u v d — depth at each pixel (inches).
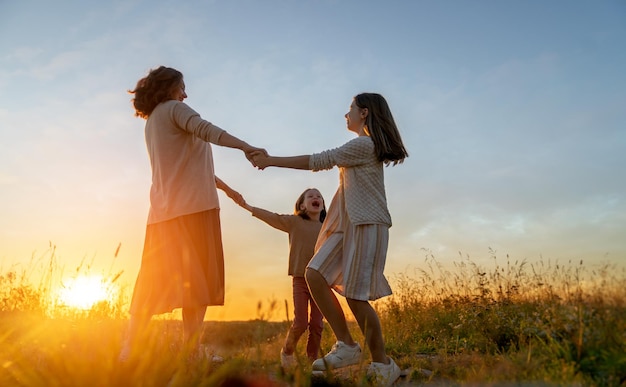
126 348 115.7
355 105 147.6
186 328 141.6
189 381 96.5
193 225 147.4
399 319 239.1
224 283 150.4
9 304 189.8
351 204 138.3
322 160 140.1
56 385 94.5
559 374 103.0
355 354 137.3
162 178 149.3
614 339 110.4
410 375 131.9
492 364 123.0
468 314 190.2
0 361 105.3
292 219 203.8
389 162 145.6
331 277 141.9
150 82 154.9
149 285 144.9
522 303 174.1
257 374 103.7
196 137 153.9
